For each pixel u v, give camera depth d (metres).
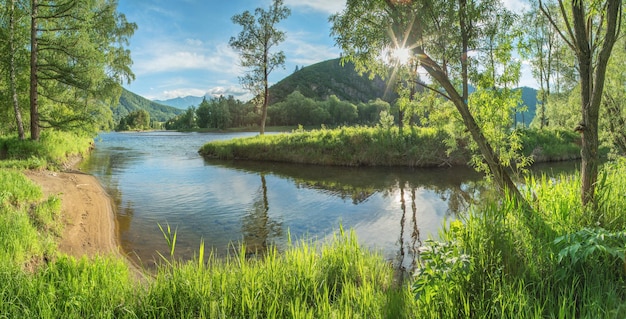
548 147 25.25
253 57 34.09
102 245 8.25
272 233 9.62
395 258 7.73
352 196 14.46
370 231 9.79
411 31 6.17
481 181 17.67
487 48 6.46
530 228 4.81
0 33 21.31
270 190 15.72
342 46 6.64
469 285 3.91
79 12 21.64
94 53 22.25
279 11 33.44
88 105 26.98
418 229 9.95
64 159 22.06
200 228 10.02
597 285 3.73
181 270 4.71
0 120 25.16
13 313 3.77
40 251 6.76
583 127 5.38
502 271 4.06
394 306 3.97
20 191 9.26
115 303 4.24
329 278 5.33
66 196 11.60
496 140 6.86
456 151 22.70
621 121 11.88
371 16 6.45
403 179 18.62
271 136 31.45
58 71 21.64
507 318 3.35
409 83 7.44
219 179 18.66
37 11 21.38
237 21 33.09
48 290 4.25
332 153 25.16
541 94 34.53
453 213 11.61
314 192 15.32
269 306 4.13
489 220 4.64
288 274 4.95
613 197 5.54
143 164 24.97
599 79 5.19
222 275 4.75
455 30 6.34
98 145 44.25
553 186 6.52
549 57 31.53
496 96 6.55
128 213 11.52
